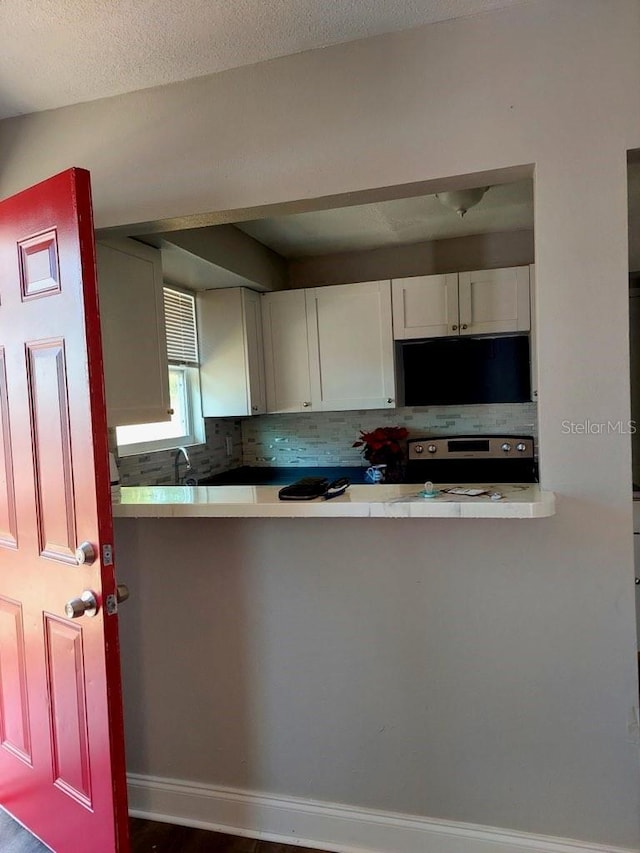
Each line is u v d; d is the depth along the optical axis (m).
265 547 1.72
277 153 1.57
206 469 3.48
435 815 1.64
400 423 3.69
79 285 1.33
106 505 1.36
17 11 1.31
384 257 3.58
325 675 1.70
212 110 1.62
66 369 1.39
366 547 1.63
